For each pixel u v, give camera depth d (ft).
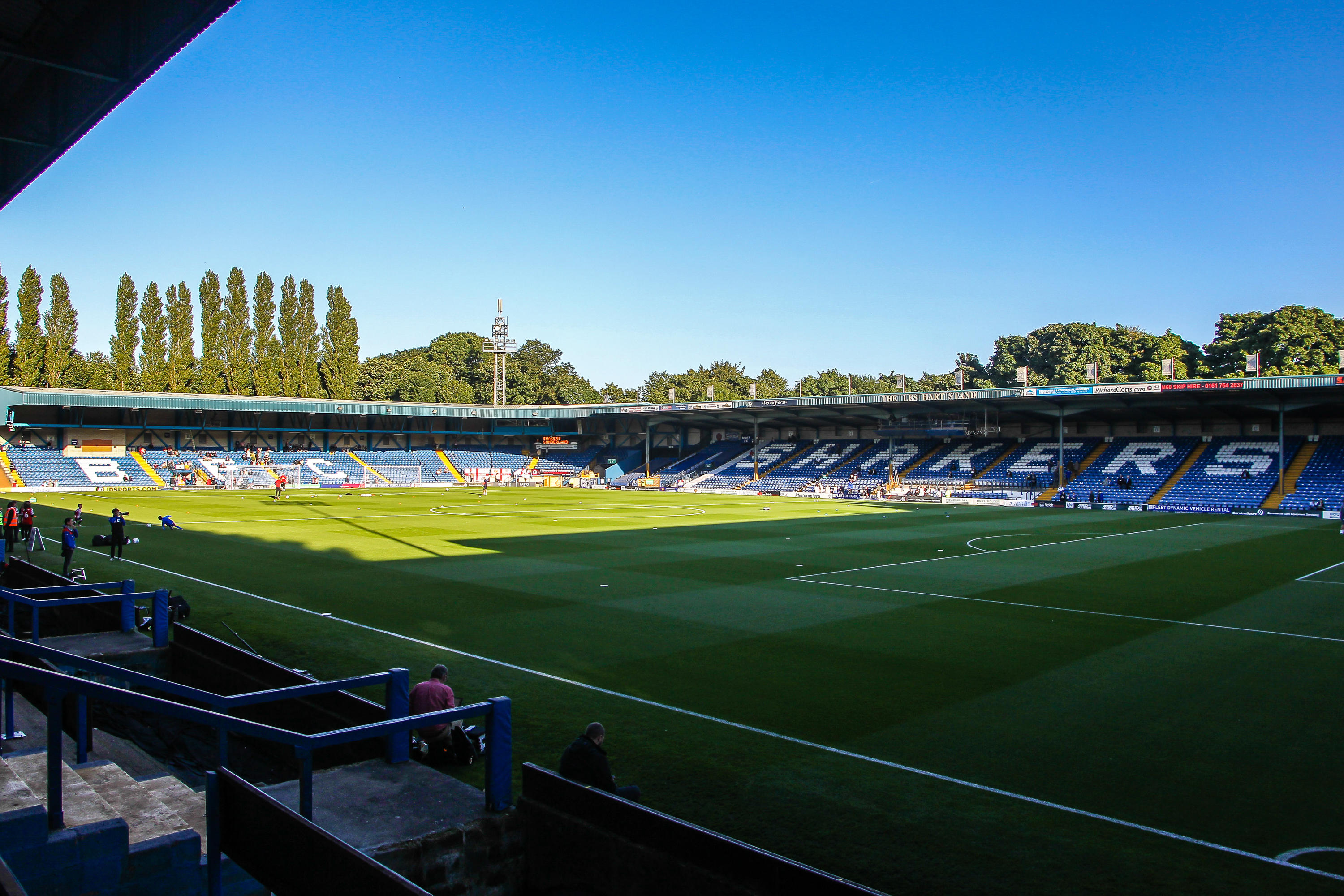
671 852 19.93
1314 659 50.72
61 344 252.83
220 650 40.14
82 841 19.81
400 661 48.62
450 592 71.82
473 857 23.29
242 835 18.22
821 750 34.83
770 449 290.97
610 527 134.00
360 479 268.41
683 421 294.66
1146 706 41.09
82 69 43.37
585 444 330.95
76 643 45.88
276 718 35.50
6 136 54.13
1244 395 179.52
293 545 103.40
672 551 102.47
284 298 296.30
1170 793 30.66
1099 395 190.80
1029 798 30.07
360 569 84.48
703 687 43.93
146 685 22.49
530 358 456.45
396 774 27.37
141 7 42.80
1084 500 199.31
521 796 24.50
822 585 77.30
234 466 251.80
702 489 268.62
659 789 30.42
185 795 25.03
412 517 149.18
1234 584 79.46
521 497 222.07
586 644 53.26
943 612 64.80
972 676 46.39
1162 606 67.67
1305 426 207.10
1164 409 211.82
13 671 16.21
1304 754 34.78
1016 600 70.03
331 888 15.46
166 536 110.63
